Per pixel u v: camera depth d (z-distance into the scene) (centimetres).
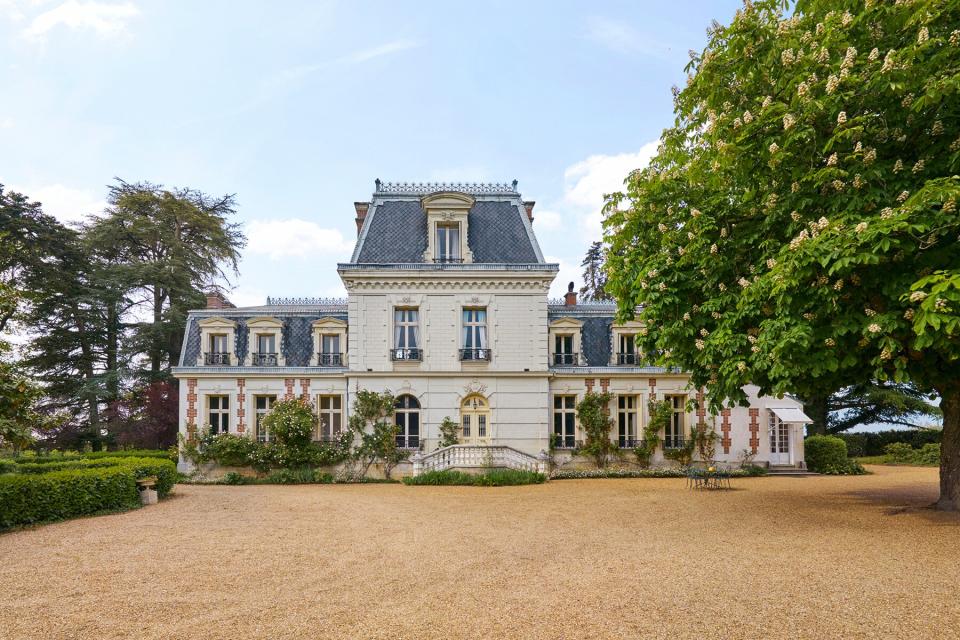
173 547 1020
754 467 2445
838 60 1013
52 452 3391
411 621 637
